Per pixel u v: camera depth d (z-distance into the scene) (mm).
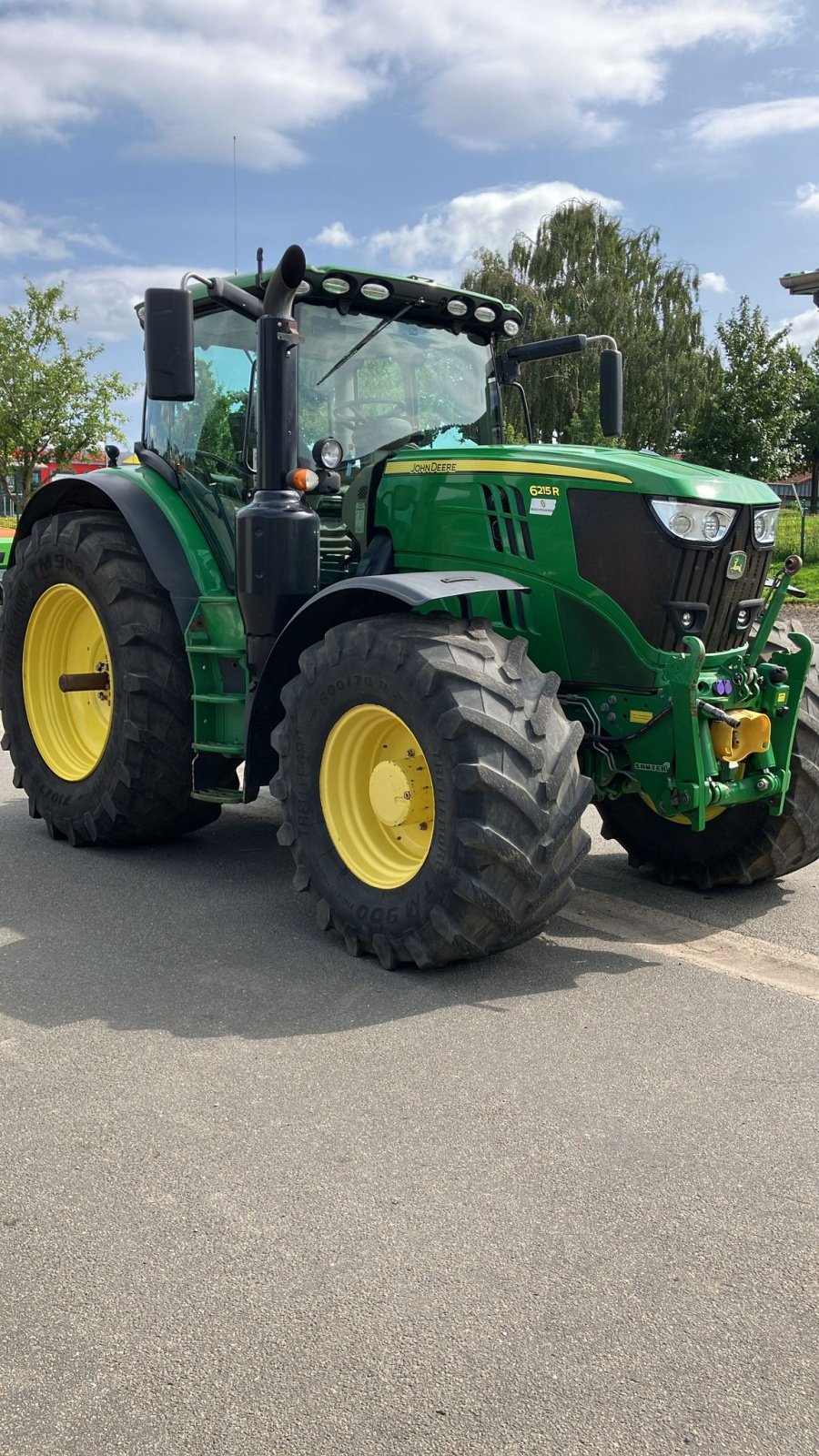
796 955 4023
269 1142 2709
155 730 5078
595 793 4250
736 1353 2012
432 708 3645
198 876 4961
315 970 3830
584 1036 3307
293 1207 2453
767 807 4504
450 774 3592
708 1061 3145
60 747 5664
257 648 4512
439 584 3789
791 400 28812
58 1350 2033
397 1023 3391
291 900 4625
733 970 3861
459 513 4367
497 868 3576
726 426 28391
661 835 4875
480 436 5234
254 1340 2049
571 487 4070
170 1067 3092
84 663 5723
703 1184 2537
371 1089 2971
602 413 5203
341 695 3969
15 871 5035
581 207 33125
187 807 5289
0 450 23875
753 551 4145
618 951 4055
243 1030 3336
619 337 32281
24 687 5730
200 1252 2301
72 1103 2900
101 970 3818
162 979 3734
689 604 3967
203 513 5102
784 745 4191
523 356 5293
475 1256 2283
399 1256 2285
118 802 5164
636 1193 2502
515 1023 3396
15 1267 2262
